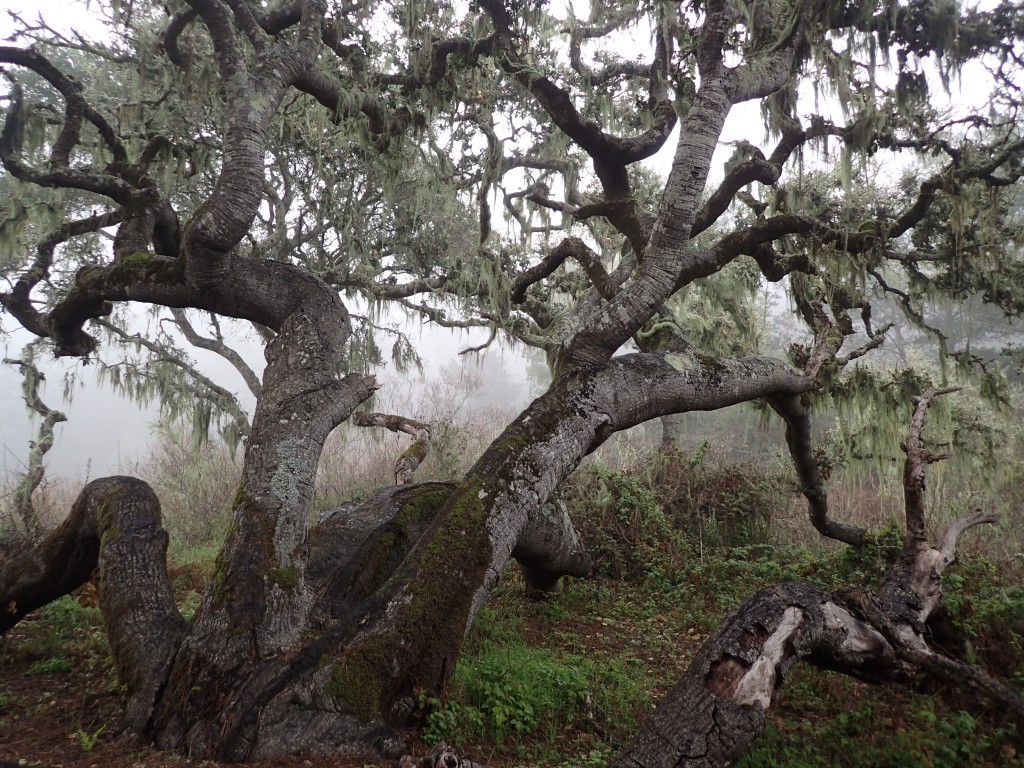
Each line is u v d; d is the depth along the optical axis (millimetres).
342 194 11680
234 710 3338
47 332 7172
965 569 7000
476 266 11016
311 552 4645
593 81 8398
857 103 6512
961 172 6410
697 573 7984
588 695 4387
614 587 8109
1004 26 6133
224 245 4410
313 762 3213
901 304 8156
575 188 9688
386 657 3590
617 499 9250
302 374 4531
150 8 8867
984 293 7949
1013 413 7988
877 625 3992
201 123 9445
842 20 6195
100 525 4410
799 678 5238
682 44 6559
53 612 6055
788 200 7676
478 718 3777
